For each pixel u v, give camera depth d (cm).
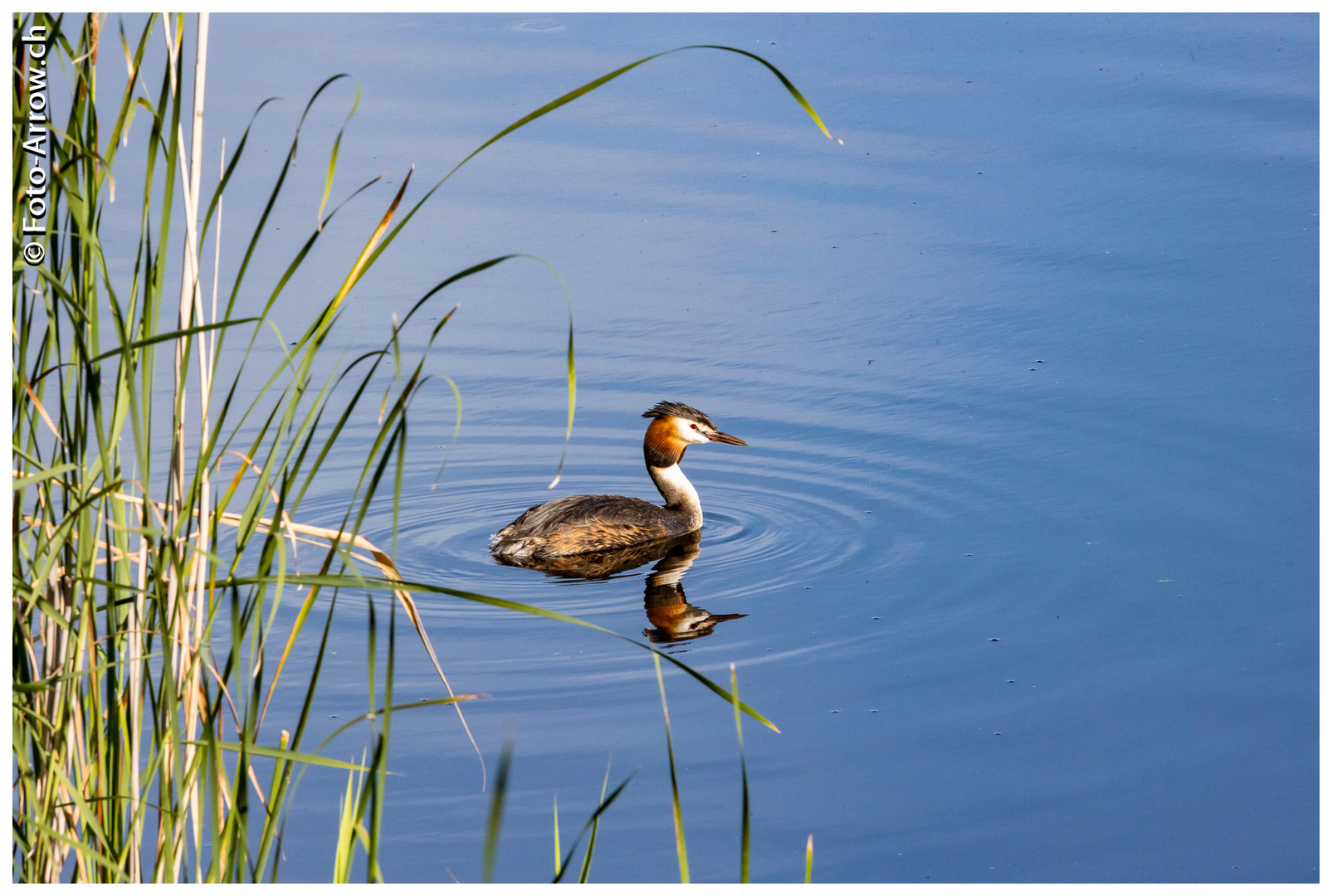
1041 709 1023
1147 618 1151
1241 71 2389
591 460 1552
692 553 1345
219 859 543
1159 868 838
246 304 1777
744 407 1608
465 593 535
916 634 1143
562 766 960
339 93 2275
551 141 2269
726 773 951
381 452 1552
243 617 614
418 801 917
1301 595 1178
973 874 835
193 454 1448
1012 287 1822
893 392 1619
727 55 2506
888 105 2327
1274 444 1443
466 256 1880
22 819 621
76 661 587
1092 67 2431
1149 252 1873
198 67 564
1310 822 881
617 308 1820
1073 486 1401
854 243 1945
